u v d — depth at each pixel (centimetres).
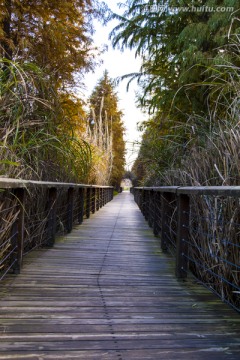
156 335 162
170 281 263
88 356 140
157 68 621
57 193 430
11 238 264
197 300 217
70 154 406
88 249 393
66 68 531
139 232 555
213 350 148
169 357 141
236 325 176
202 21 530
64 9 514
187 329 170
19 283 245
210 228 243
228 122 251
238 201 204
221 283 221
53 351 144
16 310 191
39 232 365
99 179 1046
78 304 204
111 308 199
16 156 271
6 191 237
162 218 394
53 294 222
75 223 647
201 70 485
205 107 502
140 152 527
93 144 930
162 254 374
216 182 251
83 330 166
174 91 534
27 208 315
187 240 274
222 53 392
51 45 498
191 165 309
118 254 369
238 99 247
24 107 309
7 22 459
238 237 209
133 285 250
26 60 373
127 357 141
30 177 306
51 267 298
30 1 467
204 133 317
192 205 288
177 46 561
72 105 562
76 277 268
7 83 281
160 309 199
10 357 138
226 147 233
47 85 364
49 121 340
